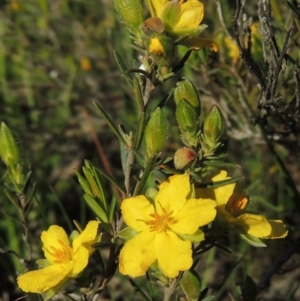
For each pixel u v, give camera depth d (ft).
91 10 1.67
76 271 0.63
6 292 1.14
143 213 0.63
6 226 1.29
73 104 1.57
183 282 0.67
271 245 1.21
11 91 1.59
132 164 0.66
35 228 1.26
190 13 0.64
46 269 0.66
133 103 1.42
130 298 1.16
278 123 1.07
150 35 0.62
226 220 0.65
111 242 0.66
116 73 1.53
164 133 0.64
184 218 0.62
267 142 0.97
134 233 0.63
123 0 0.64
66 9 1.63
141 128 0.66
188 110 0.65
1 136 0.80
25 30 1.63
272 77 0.85
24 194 0.82
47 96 1.62
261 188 1.27
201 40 0.65
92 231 0.65
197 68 1.03
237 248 1.24
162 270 0.62
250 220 0.65
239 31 0.88
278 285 1.23
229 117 1.10
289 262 1.25
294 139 1.06
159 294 1.16
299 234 1.20
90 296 0.70
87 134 1.55
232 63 1.04
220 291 1.13
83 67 1.60
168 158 0.66
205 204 0.62
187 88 0.66
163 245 0.61
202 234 0.62
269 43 0.83
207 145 0.65
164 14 0.63
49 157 1.50
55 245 0.68
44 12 1.62
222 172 0.67
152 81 0.66
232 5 1.31
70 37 1.66
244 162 1.36
